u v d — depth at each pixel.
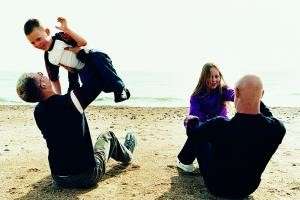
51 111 4.18
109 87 4.46
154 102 21.70
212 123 3.98
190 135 4.14
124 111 15.70
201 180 5.13
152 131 9.73
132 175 5.33
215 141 4.04
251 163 4.01
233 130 3.91
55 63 4.64
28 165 6.03
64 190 4.73
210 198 4.44
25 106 17.91
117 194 4.58
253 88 3.81
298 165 6.03
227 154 4.05
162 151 6.93
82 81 4.62
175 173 5.45
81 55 4.57
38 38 4.50
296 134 9.23
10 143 8.02
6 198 4.52
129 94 4.62
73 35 4.54
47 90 4.21
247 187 4.18
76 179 4.50
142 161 6.12
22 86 4.09
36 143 8.02
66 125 4.21
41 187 4.88
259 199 4.43
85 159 4.39
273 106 18.62
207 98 5.16
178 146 7.47
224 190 4.24
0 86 37.69
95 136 9.09
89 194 4.57
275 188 4.84
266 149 3.94
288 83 41.28
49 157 4.50
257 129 3.86
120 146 5.27
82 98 4.19
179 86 37.59
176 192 4.65
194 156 5.28
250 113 3.87
